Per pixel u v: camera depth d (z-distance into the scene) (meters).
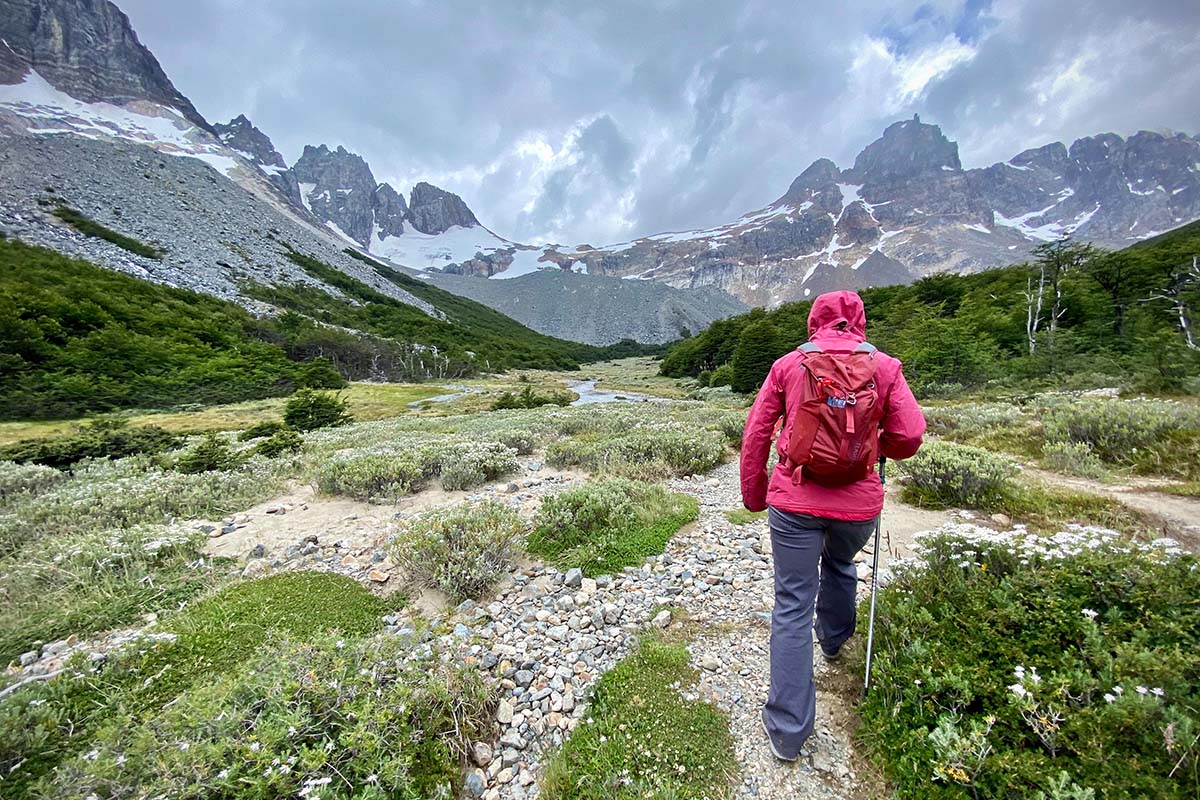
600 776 2.34
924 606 3.00
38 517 6.59
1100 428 7.22
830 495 2.41
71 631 3.80
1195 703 1.93
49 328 42.22
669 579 4.40
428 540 4.47
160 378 42.69
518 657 3.27
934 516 5.33
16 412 31.06
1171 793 1.67
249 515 6.55
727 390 53.09
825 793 2.20
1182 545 4.09
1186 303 24.81
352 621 3.81
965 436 9.33
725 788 2.25
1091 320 30.06
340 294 114.19
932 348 27.73
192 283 78.88
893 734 2.33
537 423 14.76
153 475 8.50
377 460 7.96
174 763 2.07
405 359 82.62
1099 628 2.41
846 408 2.23
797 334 56.28
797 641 2.42
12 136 109.12
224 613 3.90
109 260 72.00
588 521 5.47
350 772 2.17
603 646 3.42
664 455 8.60
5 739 2.38
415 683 2.71
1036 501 5.17
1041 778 1.83
